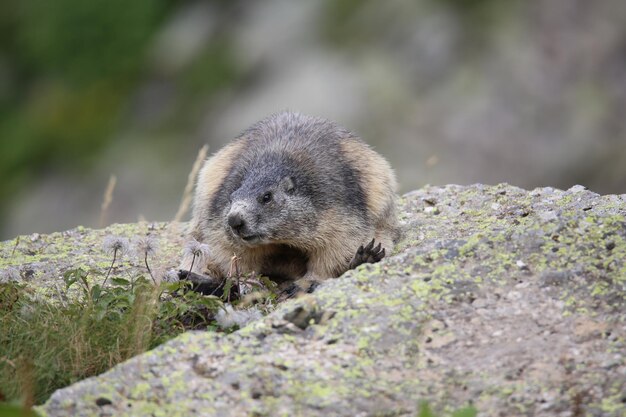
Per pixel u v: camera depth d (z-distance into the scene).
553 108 28.62
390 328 8.77
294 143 12.73
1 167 32.03
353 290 9.30
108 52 33.69
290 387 8.10
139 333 9.03
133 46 33.59
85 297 10.23
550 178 27.88
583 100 28.84
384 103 28.41
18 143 32.38
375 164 13.08
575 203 12.29
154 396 8.05
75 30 34.12
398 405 7.86
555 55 29.23
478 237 9.94
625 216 10.06
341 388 8.07
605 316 8.78
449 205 13.59
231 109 30.08
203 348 8.59
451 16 29.84
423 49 29.31
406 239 12.71
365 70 29.23
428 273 9.52
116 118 31.77
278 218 12.05
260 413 7.83
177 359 8.45
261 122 13.63
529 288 9.22
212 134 29.67
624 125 28.48
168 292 10.16
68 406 7.95
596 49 29.38
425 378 8.19
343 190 12.41
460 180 27.14
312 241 12.30
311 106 28.70
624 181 27.84
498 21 29.58
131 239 13.65
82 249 13.12
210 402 7.98
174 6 34.38
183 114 30.91
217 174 13.05
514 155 27.88
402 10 30.23
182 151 29.70
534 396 7.86
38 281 11.71
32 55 34.47
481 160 27.69
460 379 8.13
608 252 9.52
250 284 11.10
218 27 32.97
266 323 8.91
